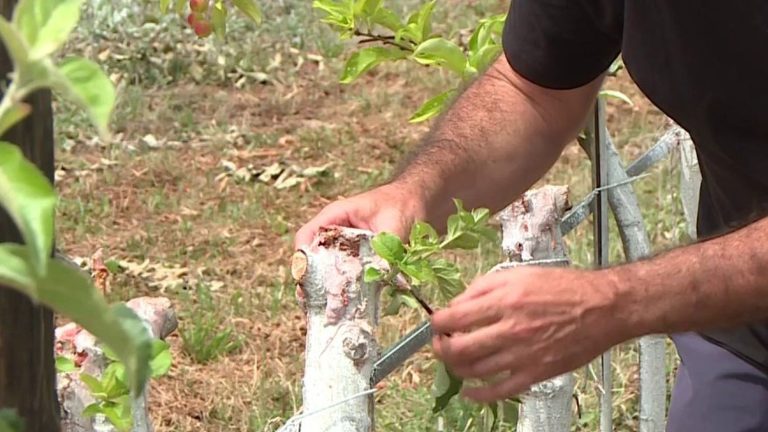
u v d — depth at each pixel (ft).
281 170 19.70
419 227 5.35
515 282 5.20
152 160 20.01
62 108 21.47
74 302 1.92
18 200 1.89
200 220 18.06
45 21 1.92
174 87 23.44
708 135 6.48
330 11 7.04
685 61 6.28
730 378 7.20
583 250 14.94
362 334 5.52
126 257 16.67
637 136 20.29
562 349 5.32
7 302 2.64
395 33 7.18
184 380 13.48
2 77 2.48
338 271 5.52
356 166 20.12
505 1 27.63
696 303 5.48
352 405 5.49
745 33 5.96
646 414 9.63
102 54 23.68
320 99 23.27
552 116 7.42
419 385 12.73
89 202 18.51
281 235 17.65
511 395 5.37
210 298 15.14
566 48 7.10
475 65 7.91
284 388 13.05
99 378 6.10
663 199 16.06
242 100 23.00
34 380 2.74
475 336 5.18
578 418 10.50
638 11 6.44
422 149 7.06
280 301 15.42
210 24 5.88
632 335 5.49
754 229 5.58
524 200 7.68
